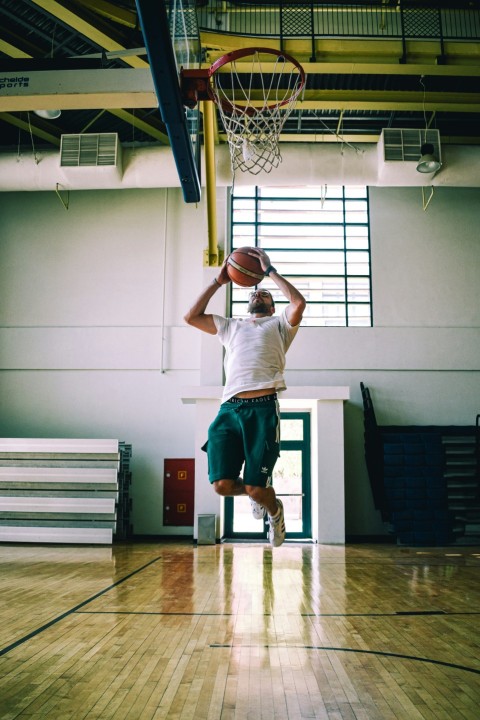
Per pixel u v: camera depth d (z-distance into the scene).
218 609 4.44
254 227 11.83
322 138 10.95
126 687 2.55
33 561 7.75
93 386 11.59
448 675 2.74
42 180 10.73
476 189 12.02
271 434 2.57
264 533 11.25
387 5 8.86
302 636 3.54
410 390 11.34
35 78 5.14
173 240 11.96
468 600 4.90
